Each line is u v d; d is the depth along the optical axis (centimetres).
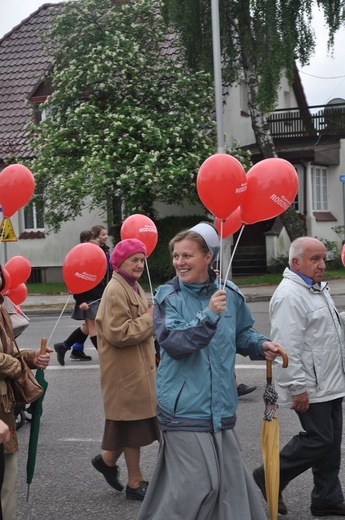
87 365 1172
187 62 2438
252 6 2292
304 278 534
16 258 750
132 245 592
